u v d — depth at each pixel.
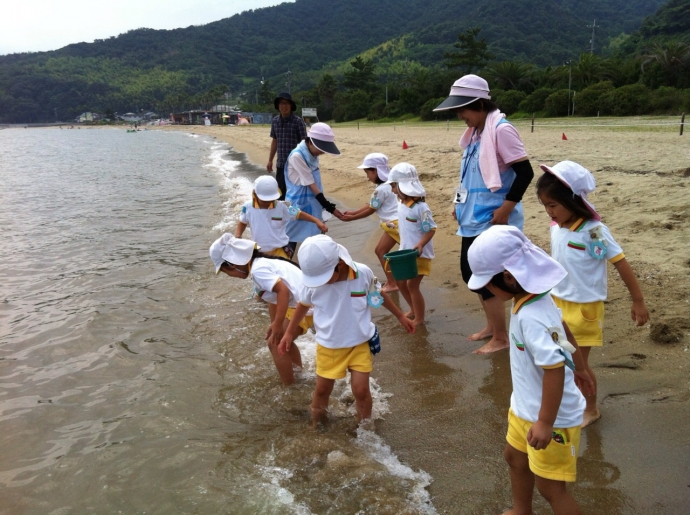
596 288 3.08
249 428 3.61
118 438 3.56
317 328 3.45
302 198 6.05
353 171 14.88
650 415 3.22
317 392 3.50
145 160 27.81
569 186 3.02
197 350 4.82
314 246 3.24
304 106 78.69
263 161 22.48
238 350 4.75
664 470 2.78
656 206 7.04
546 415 2.22
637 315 3.10
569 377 2.37
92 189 15.88
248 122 99.25
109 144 49.94
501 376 3.93
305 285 3.25
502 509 2.69
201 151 34.44
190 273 7.04
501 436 3.25
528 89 48.75
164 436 3.56
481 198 4.13
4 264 7.89
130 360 4.67
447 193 10.00
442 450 3.18
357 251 7.50
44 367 4.63
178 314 5.68
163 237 9.21
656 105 31.97
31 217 11.58
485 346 4.36
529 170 3.90
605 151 12.96
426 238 4.72
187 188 15.30
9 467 3.33
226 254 4.07
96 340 5.11
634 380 3.57
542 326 2.30
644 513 2.54
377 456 3.18
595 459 2.93
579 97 36.00
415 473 3.00
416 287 4.87
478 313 5.09
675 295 4.53
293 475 3.06
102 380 4.36
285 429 3.55
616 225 6.57
